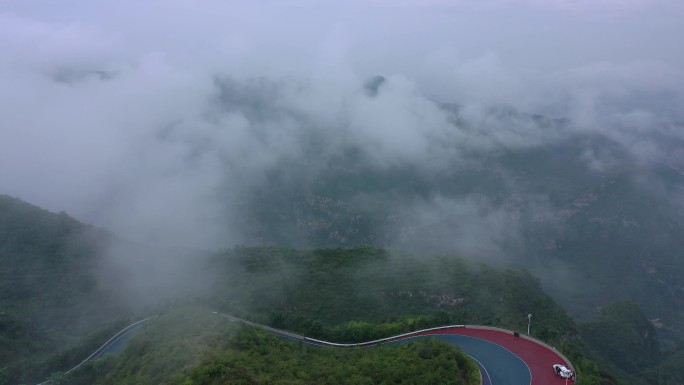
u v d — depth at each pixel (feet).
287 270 403.54
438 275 386.93
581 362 233.76
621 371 363.35
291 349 213.46
